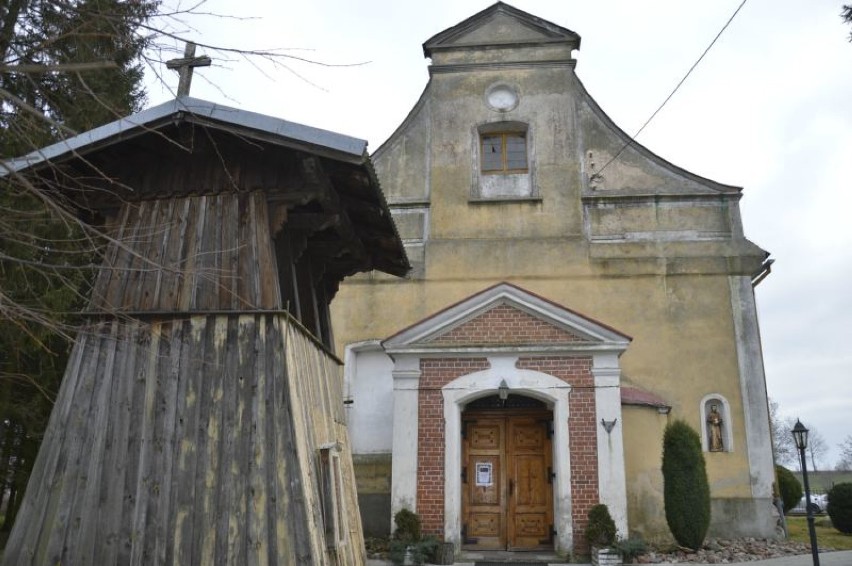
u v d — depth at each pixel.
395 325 17.75
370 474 16.69
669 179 18.53
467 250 18.27
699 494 13.62
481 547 13.84
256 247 7.71
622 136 18.97
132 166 8.32
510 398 14.63
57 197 7.73
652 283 17.69
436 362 13.96
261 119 7.43
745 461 16.44
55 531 6.83
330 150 7.30
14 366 12.05
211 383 7.18
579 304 17.67
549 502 13.96
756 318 17.27
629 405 15.12
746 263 17.59
